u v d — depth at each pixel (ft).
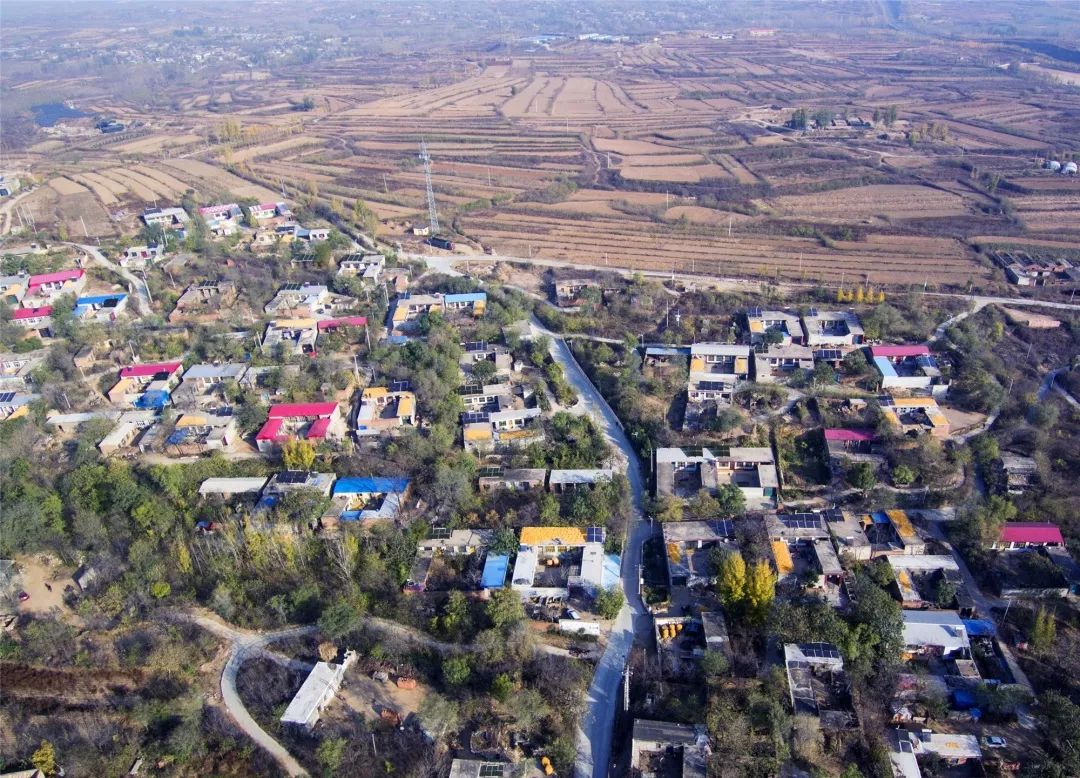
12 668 301.22
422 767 251.39
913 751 250.16
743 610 298.97
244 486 380.78
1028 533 331.98
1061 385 454.40
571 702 273.75
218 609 319.27
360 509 369.50
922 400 424.05
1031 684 276.41
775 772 244.83
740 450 397.60
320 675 285.23
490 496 378.32
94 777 255.50
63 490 377.91
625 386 455.22
